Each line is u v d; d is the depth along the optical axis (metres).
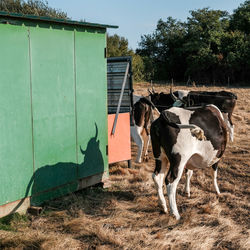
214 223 5.39
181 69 48.97
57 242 4.59
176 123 5.52
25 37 5.35
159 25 54.34
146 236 4.88
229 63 40.84
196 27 44.72
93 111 6.72
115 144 8.04
